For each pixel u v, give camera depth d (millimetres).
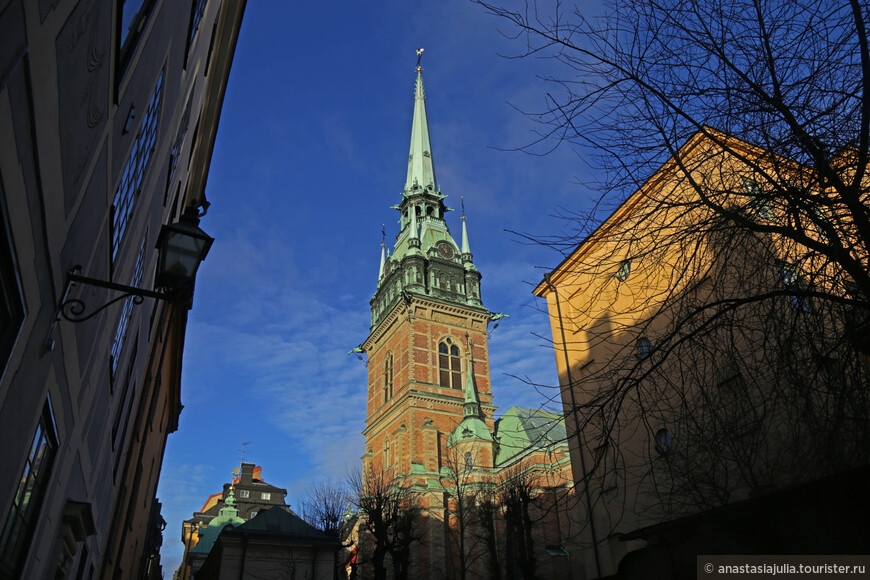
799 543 8461
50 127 4324
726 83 6988
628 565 12773
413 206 77312
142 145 8648
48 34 3877
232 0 16703
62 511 8094
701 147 8242
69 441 7570
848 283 6727
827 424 6824
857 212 6223
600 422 8820
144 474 27719
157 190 11219
